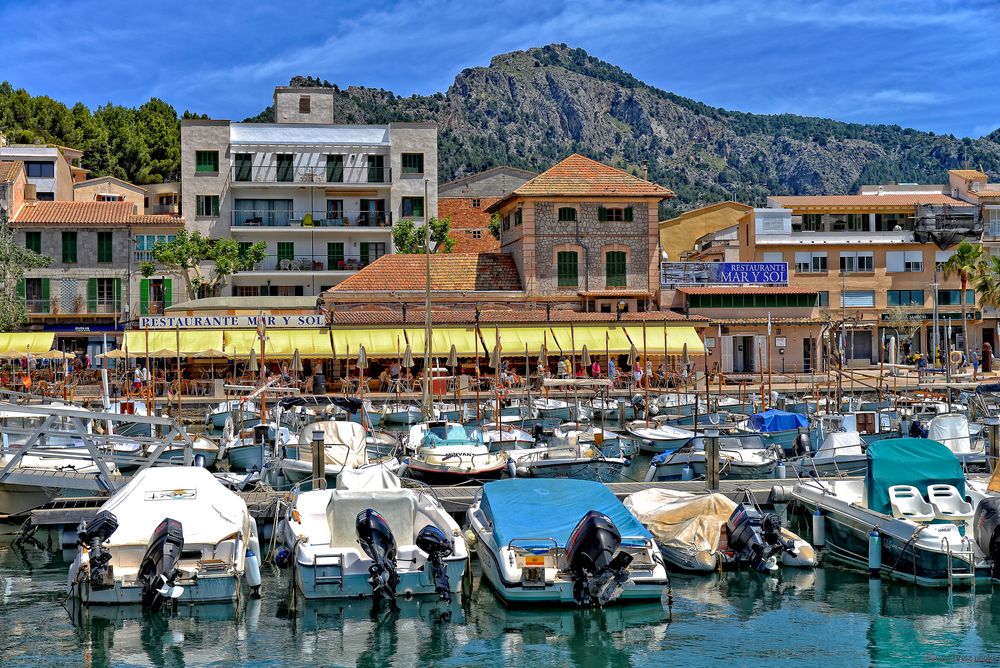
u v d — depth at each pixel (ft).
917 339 254.27
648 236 231.09
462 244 331.98
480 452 113.09
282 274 259.60
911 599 70.23
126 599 66.64
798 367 232.73
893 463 78.13
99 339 235.61
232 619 66.23
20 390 182.19
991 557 70.95
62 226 237.25
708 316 229.25
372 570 67.00
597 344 203.92
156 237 244.63
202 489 76.69
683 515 80.38
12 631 63.82
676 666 58.70
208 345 192.44
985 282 228.63
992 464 106.93
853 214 253.65
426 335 180.75
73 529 85.35
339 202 269.03
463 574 71.31
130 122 369.09
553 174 232.12
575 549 66.90
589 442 122.62
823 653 60.54
